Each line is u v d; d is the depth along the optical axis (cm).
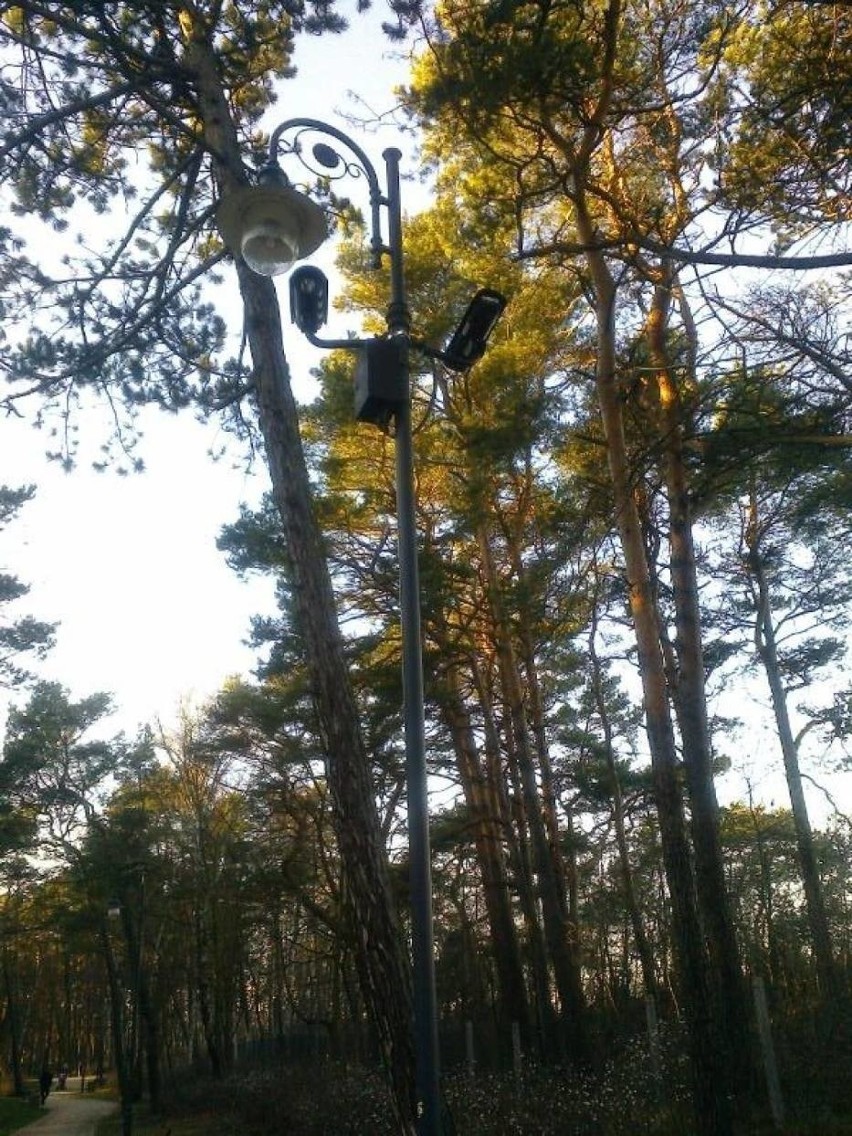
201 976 3900
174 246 1206
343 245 1867
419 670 594
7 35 1118
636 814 3497
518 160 1324
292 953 4244
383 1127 1638
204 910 3822
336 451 1977
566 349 1638
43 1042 7294
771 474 1480
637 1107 1366
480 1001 2866
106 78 1225
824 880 1998
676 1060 1433
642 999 2578
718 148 1223
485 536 1997
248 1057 3969
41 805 3488
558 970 1959
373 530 2106
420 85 1234
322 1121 1956
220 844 3675
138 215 1198
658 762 1373
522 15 1027
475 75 1034
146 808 3697
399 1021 822
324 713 921
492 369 1656
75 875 3575
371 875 866
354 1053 2911
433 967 546
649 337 1540
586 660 2698
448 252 1700
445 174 1505
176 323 1287
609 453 1477
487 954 3123
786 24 1144
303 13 1210
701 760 1469
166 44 1198
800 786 2569
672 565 1529
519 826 2377
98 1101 5150
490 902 2467
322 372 1917
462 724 2428
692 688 1493
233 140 1152
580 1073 1661
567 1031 1906
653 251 1120
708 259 1053
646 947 2612
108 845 3397
